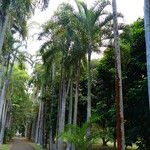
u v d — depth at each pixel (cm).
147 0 1147
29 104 6806
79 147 1648
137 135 2103
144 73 2219
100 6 2161
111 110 2244
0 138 4509
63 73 2881
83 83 3269
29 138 7669
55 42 2681
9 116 6619
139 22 2305
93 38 2208
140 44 2194
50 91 3772
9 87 4772
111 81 2508
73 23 2269
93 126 1962
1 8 1838
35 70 4219
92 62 2838
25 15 2050
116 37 1512
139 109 2062
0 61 2828
